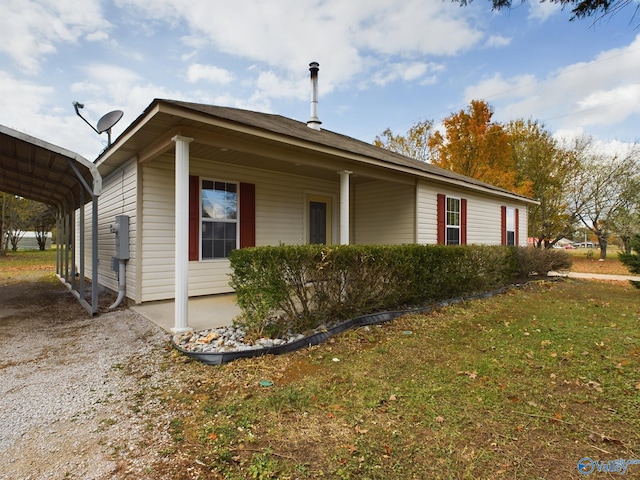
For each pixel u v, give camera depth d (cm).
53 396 273
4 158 588
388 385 291
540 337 430
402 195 914
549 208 1952
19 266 1594
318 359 352
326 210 926
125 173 645
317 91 1041
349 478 179
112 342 409
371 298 503
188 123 429
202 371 320
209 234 681
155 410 250
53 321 516
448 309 587
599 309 605
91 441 213
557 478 181
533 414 246
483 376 311
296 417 239
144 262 599
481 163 1975
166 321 486
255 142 525
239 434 219
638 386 289
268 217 784
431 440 214
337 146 618
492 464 192
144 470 186
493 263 782
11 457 198
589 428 229
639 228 1767
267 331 404
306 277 430
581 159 1927
